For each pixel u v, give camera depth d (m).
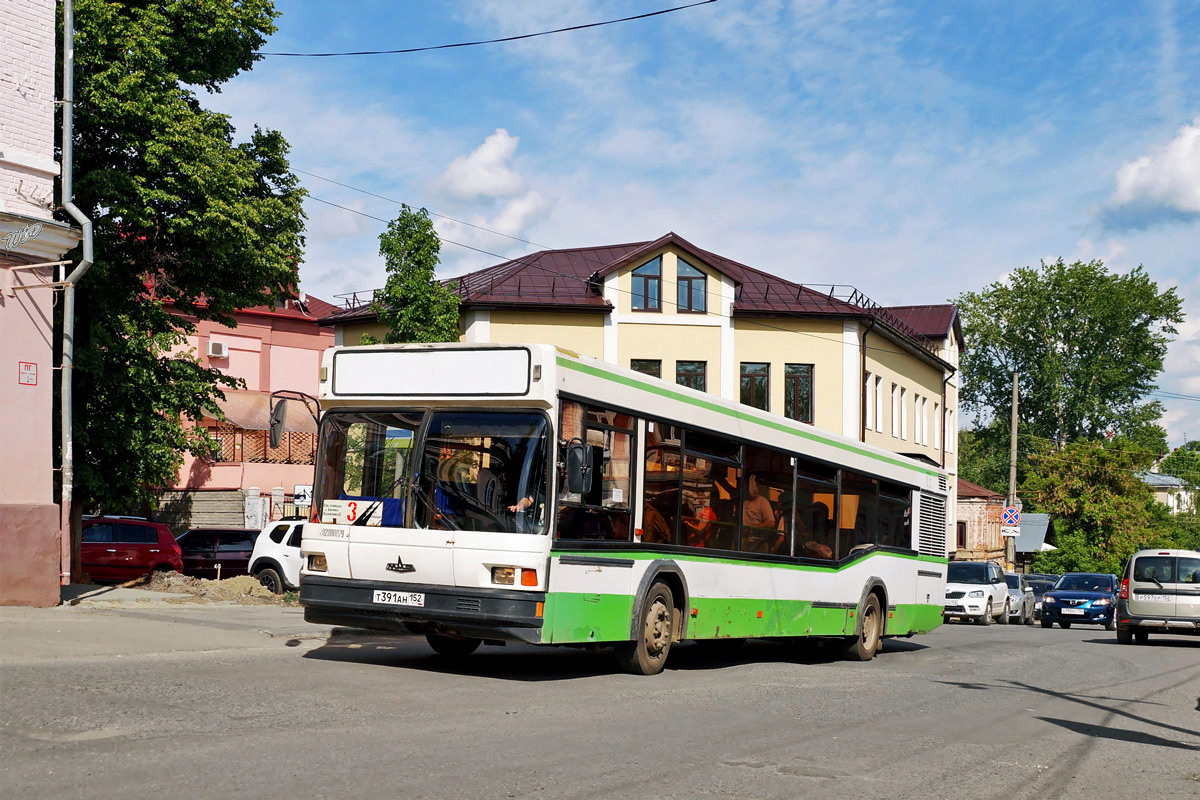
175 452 23.52
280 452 43.91
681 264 41.44
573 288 40.81
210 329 45.19
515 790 6.21
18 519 14.81
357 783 6.13
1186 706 12.13
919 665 16.45
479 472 10.87
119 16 21.05
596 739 7.95
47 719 7.46
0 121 15.01
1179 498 101.31
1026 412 75.62
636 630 12.06
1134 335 71.50
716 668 14.16
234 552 29.20
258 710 8.26
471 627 10.61
